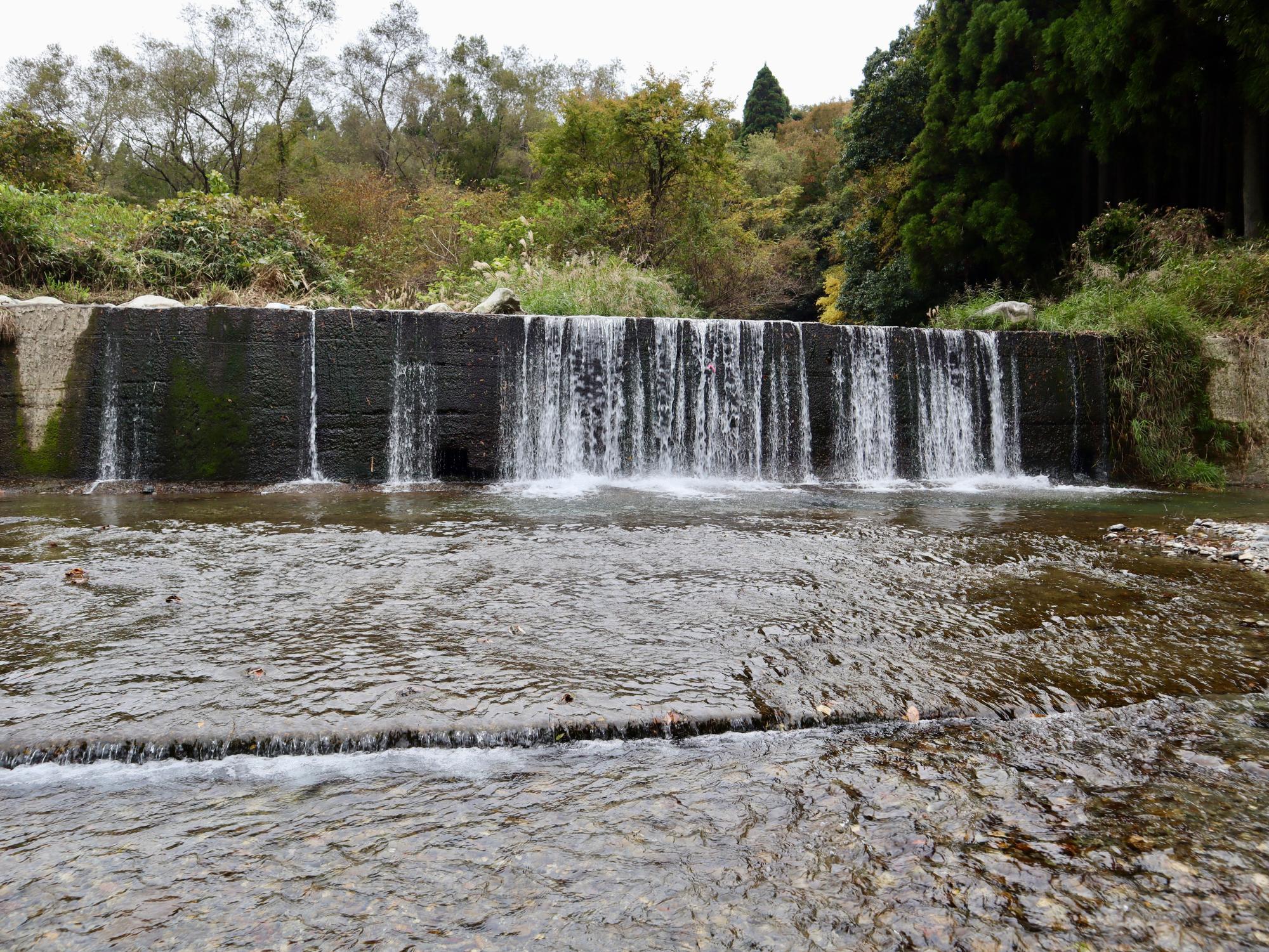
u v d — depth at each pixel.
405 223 18.92
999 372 9.65
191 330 7.94
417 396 8.44
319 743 2.25
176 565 4.24
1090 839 1.84
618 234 19.84
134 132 27.67
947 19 17.03
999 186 16.17
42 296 9.35
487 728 2.33
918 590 3.98
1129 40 12.42
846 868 1.71
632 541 5.14
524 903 1.58
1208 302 10.20
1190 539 5.55
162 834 1.84
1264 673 2.93
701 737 2.39
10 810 1.94
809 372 9.26
